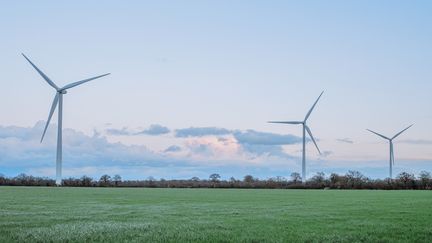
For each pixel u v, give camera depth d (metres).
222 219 32.38
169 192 90.00
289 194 83.19
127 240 21.94
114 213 37.41
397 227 27.28
